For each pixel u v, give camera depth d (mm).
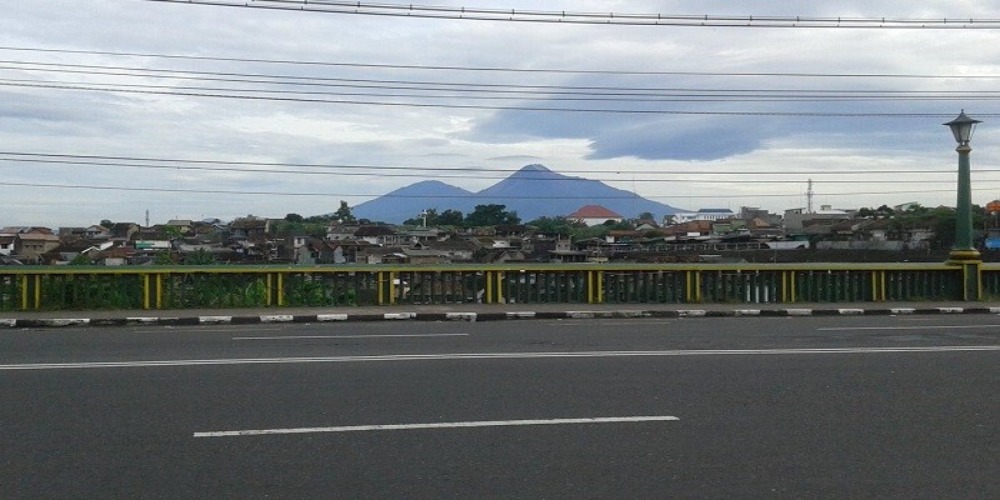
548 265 20906
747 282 21562
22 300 18703
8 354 12453
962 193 22281
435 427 7836
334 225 51625
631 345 13531
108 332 15852
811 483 6270
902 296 22125
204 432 7637
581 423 8016
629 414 8391
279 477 6363
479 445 7242
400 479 6324
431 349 12992
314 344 13680
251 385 9836
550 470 6551
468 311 19062
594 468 6605
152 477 6363
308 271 19953
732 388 9758
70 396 9195
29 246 41750
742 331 15867
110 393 9359
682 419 8203
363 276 20188
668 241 42344
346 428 7777
